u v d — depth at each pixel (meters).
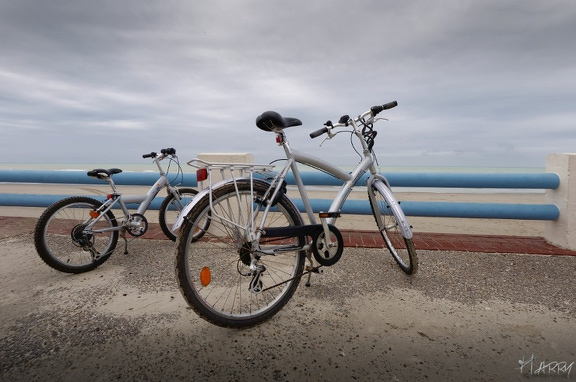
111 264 2.81
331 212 2.11
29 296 2.20
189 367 1.50
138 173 3.97
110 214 2.81
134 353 1.60
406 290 2.29
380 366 1.50
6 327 1.82
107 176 2.87
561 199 3.18
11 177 4.14
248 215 1.77
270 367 1.50
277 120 1.83
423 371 1.47
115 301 2.13
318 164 2.18
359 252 3.08
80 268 2.59
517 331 1.78
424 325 1.84
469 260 2.85
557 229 3.24
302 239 2.00
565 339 1.70
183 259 1.64
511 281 2.42
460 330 1.79
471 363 1.52
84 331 1.78
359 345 1.67
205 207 1.71
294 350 1.63
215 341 1.70
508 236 3.63
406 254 2.71
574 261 2.81
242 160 3.49
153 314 1.97
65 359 1.55
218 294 2.23
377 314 1.97
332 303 2.10
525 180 3.24
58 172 4.14
